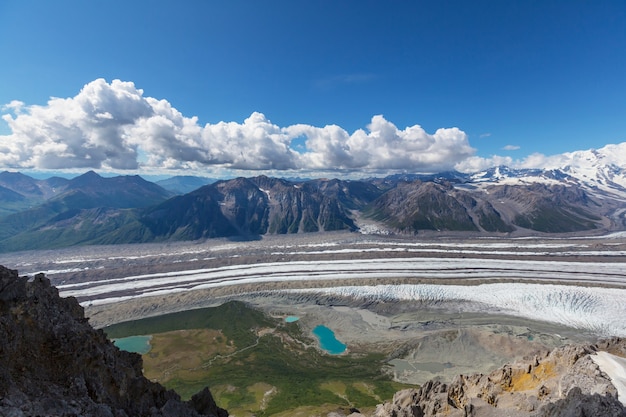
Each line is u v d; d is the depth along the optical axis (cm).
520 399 4841
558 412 3706
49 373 3000
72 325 3559
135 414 3534
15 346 2895
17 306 3103
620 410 3303
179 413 3809
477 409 4528
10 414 2339
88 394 3138
